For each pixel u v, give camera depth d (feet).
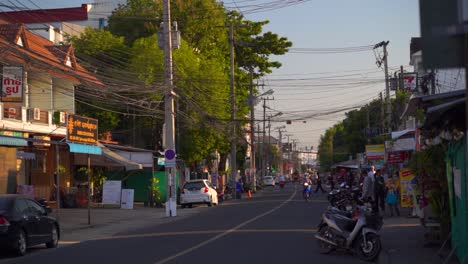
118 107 145.48
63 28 185.68
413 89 120.57
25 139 77.10
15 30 95.50
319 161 588.91
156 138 159.33
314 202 131.95
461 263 39.96
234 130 169.78
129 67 143.02
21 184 104.94
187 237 63.77
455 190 43.47
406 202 87.30
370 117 254.06
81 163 124.98
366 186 81.25
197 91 150.20
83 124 94.68
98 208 118.32
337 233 49.01
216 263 44.39
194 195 128.88
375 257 46.91
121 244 59.98
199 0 169.78
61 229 79.56
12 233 53.01
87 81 111.34
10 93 85.25
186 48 150.10
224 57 183.52
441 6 14.93
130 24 170.50
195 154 158.30
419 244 54.08
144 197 142.00
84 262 47.21
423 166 51.75
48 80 106.73
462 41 14.87
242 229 70.64
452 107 39.32
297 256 48.32
